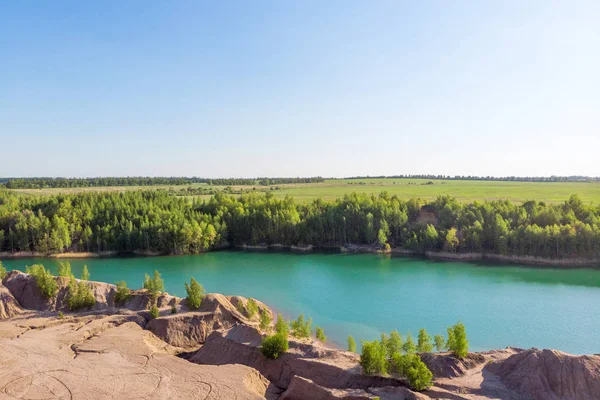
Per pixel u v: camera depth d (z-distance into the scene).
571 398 47.56
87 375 54.72
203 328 76.31
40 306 86.50
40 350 62.28
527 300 96.56
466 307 92.06
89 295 86.44
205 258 156.00
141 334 70.75
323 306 94.81
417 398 46.09
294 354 59.88
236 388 51.94
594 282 113.38
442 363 54.12
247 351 63.12
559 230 140.25
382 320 85.06
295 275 126.06
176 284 116.25
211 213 195.62
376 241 171.25
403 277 121.88
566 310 89.12
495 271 128.50
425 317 86.38
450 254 152.12
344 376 53.72
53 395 49.59
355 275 125.19
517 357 53.28
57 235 160.50
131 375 55.06
